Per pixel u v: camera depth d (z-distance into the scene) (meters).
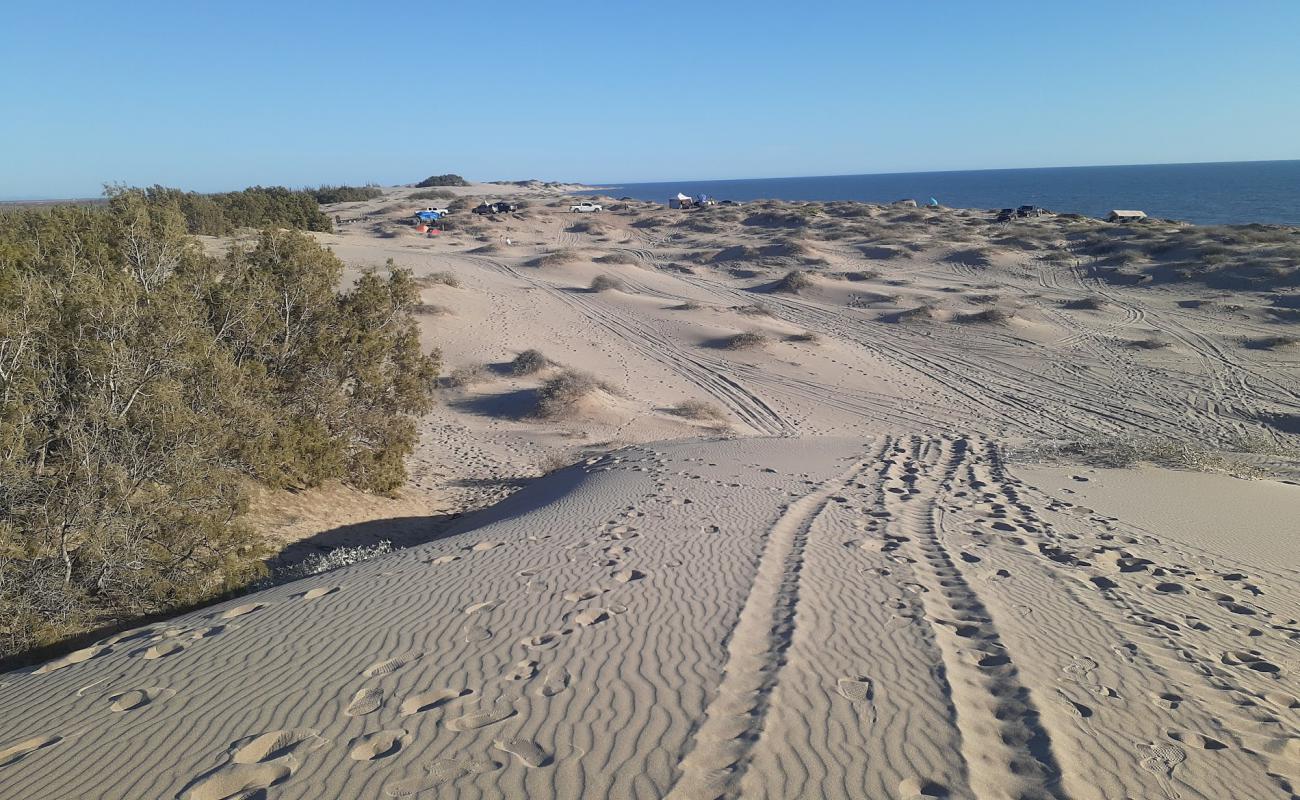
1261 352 31.05
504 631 6.32
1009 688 5.12
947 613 6.64
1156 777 4.09
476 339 31.20
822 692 5.03
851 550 8.64
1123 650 5.84
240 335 13.63
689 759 4.24
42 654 7.85
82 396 9.00
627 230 74.50
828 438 19.16
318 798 4.01
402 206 90.38
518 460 19.86
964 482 13.16
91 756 4.64
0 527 8.20
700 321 36.50
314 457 14.52
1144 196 155.00
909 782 4.02
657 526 9.93
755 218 74.81
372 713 4.95
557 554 8.68
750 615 6.50
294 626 6.76
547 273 47.91
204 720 5.00
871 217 74.62
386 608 7.07
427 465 19.23
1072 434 22.23
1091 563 8.30
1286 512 10.99
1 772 4.52
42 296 9.47
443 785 4.07
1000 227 64.12
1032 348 33.12
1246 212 108.75
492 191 161.12
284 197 61.00
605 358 30.86
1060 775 4.05
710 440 18.94
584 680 5.30
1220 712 4.85
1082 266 48.88
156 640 6.85
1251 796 3.95
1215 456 15.54
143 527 9.23
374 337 15.57
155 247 13.17
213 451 10.27
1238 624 6.54
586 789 3.99
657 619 6.48
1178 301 39.66
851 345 34.25
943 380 29.17
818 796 3.90
